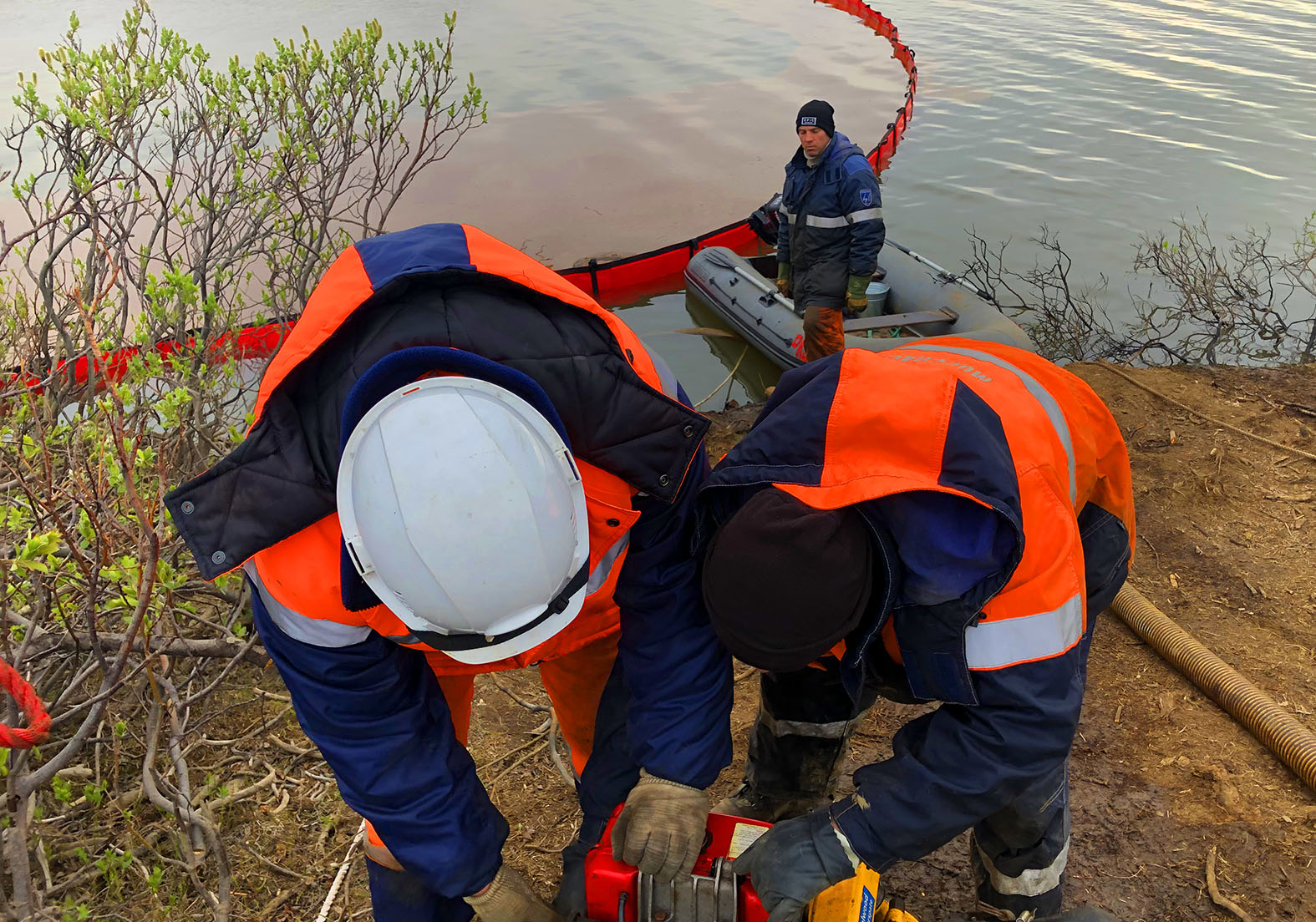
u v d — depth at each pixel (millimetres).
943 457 1317
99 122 2996
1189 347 6367
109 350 2637
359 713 1375
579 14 18891
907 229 8656
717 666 1556
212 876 2221
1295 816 2303
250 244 3643
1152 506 3582
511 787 2490
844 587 1281
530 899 1563
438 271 1262
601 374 1314
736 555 1304
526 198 9328
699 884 1539
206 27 15695
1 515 2102
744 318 7172
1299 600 3043
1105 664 2859
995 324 6379
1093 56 14273
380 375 1182
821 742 1963
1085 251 8102
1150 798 2391
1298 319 6926
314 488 1247
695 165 10398
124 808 2354
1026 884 1714
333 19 16906
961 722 1381
